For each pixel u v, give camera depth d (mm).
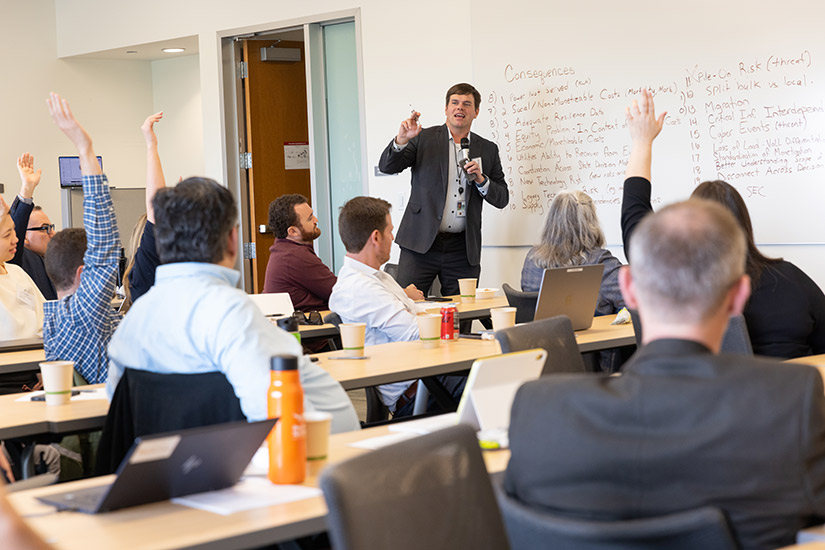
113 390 2434
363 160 7438
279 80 8500
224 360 2154
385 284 4023
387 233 3973
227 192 2307
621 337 3555
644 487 1290
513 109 6703
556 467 1340
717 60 5789
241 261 8461
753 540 1271
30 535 785
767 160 5648
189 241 2256
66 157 9359
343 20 7555
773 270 2834
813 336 2855
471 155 6332
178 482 1612
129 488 1549
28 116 9562
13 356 3627
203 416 2188
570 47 6391
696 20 5852
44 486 1913
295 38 8320
